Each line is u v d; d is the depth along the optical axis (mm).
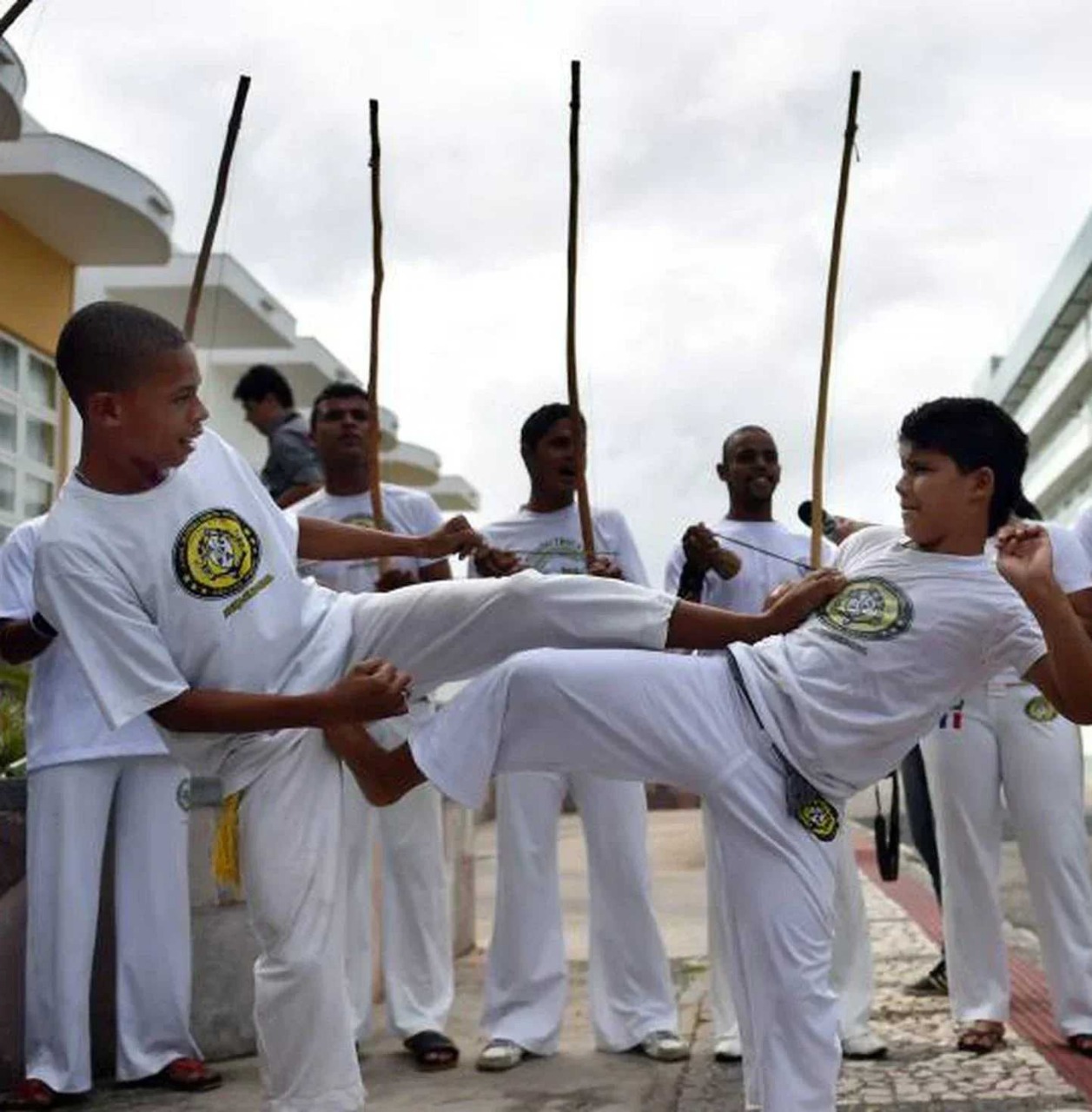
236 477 2908
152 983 4020
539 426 4504
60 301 10742
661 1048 4156
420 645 2947
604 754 2869
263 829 2791
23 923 4062
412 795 4391
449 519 3656
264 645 2816
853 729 2822
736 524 4430
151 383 2695
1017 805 4066
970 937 4109
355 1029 4371
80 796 3920
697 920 6902
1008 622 2822
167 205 10281
